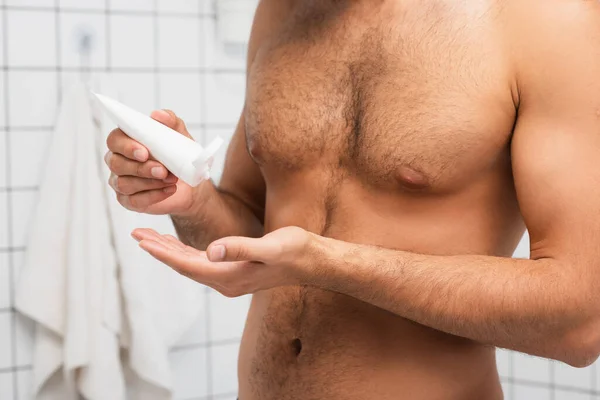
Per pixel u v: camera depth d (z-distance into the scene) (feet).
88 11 6.00
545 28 2.47
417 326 2.71
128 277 5.76
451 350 2.72
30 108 5.89
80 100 5.78
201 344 6.56
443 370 2.72
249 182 3.51
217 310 6.59
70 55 5.98
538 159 2.42
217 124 6.51
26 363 6.01
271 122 2.95
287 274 2.27
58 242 5.71
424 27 2.72
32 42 5.86
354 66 2.82
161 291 5.99
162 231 5.97
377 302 2.47
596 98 2.35
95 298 5.68
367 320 2.75
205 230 3.24
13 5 5.78
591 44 2.39
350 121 2.76
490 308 2.34
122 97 6.17
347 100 2.79
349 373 2.76
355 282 2.39
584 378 6.22
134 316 5.79
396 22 2.78
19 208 5.92
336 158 2.80
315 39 2.97
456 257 2.46
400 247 2.68
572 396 6.29
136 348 5.82
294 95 2.92
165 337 6.02
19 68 5.83
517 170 2.49
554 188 2.37
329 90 2.84
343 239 2.76
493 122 2.56
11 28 5.79
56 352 5.83
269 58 3.09
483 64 2.58
